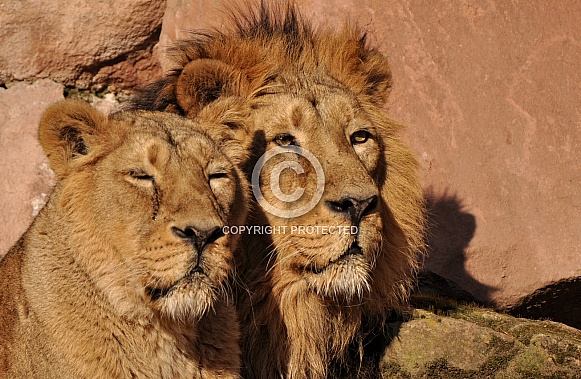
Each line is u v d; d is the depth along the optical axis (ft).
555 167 40.04
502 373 30.14
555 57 41.60
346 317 30.83
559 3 42.47
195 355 25.61
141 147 24.20
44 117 24.34
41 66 41.75
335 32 37.78
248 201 27.17
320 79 31.94
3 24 40.96
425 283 38.99
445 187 39.17
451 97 40.09
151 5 41.63
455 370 30.40
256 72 30.53
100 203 24.02
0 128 40.81
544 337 30.32
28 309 25.21
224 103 27.86
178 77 30.09
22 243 28.07
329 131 29.43
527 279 38.75
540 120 40.52
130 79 43.09
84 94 42.93
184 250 23.35
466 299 38.75
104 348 24.38
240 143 28.14
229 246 25.16
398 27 40.34
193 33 35.06
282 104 29.76
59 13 41.22
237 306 29.60
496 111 40.29
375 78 34.47
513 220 39.17
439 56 40.45
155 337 24.85
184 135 25.03
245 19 35.37
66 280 24.45
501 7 41.65
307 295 29.63
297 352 29.86
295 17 34.83
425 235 34.81
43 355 24.58
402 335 31.42
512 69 40.96
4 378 26.08
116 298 24.13
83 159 24.66
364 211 27.86
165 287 23.56
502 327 32.78
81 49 41.75
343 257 27.78
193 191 23.76
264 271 29.32
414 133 39.45
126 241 23.77
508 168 39.70
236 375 26.53
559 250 39.01
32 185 39.88
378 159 31.22
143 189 23.91
